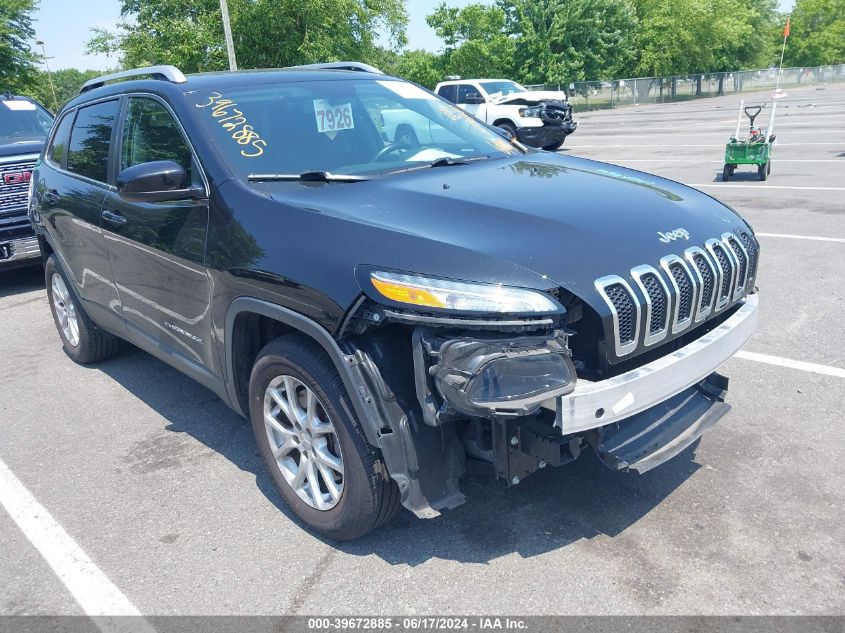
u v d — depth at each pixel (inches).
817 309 211.2
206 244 125.0
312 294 103.2
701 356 109.0
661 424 115.0
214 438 160.1
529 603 102.0
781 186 408.5
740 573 105.1
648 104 1811.0
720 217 129.1
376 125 152.3
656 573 106.2
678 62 2066.9
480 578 107.7
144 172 120.6
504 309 92.4
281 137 137.9
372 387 99.0
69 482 144.5
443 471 104.2
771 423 147.8
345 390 104.6
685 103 1691.7
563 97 737.0
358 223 106.4
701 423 117.3
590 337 102.6
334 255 103.3
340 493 112.6
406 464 100.0
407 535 119.0
